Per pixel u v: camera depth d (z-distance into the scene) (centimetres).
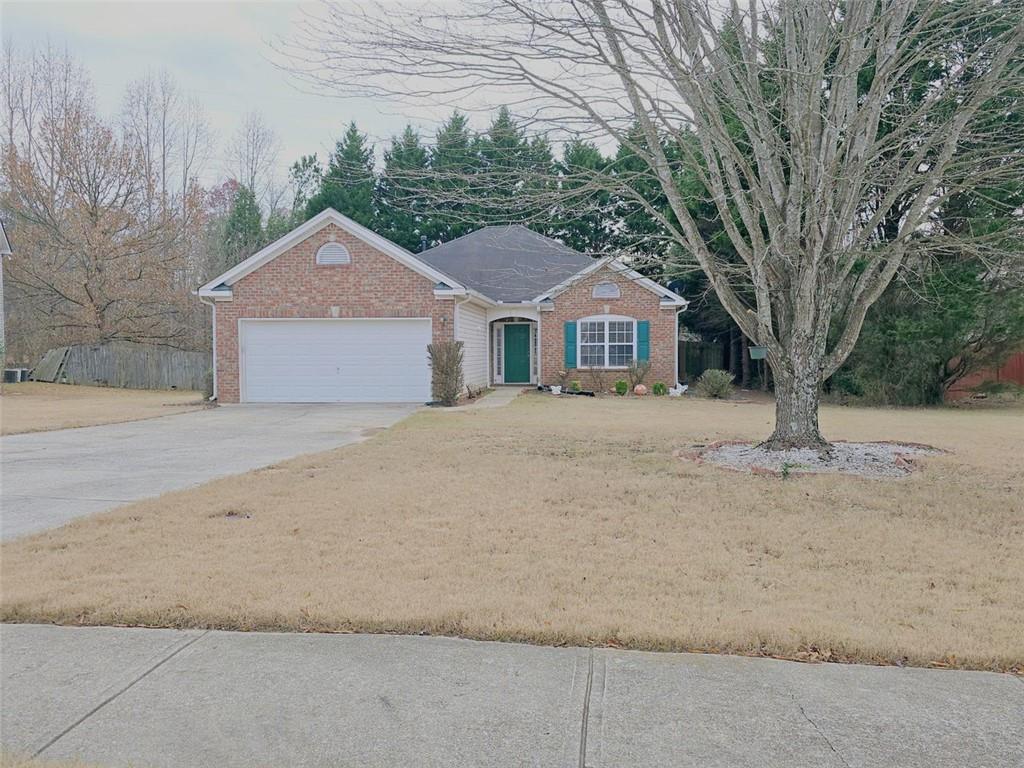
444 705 312
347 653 361
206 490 723
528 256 2359
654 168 877
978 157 844
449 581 455
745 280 1329
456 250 2481
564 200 930
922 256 1078
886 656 354
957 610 409
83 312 2923
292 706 311
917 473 813
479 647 368
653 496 696
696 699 316
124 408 1769
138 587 441
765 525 591
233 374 1842
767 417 1468
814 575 471
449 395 1711
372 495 700
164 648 367
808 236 820
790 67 789
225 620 396
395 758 274
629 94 816
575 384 2112
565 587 445
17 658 355
